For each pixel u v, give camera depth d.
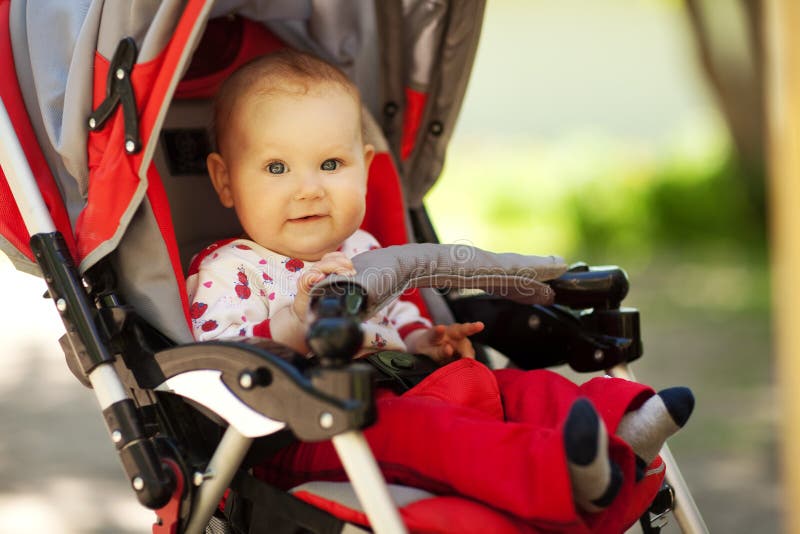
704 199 13.20
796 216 3.37
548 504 2.07
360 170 2.86
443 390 2.50
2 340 8.84
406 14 3.31
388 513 2.01
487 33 25.59
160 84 2.40
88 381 2.50
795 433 3.49
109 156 2.47
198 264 2.79
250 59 3.21
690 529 2.75
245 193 2.79
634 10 25.05
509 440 2.17
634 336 2.91
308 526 2.27
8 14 2.86
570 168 15.15
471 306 3.21
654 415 2.40
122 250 2.53
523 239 13.39
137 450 2.31
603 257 12.65
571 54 25.39
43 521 4.72
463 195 15.98
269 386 2.15
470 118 23.72
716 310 9.73
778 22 3.41
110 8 2.47
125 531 4.62
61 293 2.47
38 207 2.55
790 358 3.47
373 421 2.04
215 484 2.29
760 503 4.91
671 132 21.03
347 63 3.37
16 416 6.54
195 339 2.58
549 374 2.61
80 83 2.50
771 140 3.71
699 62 12.10
